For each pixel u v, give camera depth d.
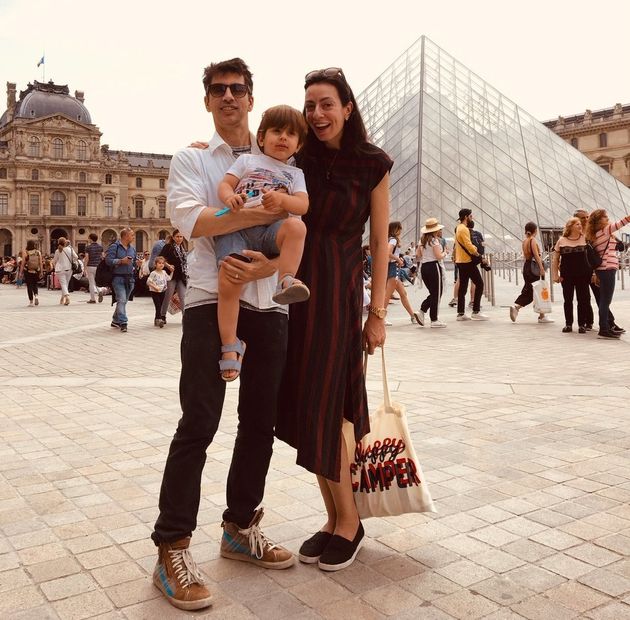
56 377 7.47
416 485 2.92
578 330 10.88
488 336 10.60
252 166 2.65
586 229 10.32
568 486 3.69
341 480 2.88
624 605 2.42
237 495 2.85
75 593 2.59
